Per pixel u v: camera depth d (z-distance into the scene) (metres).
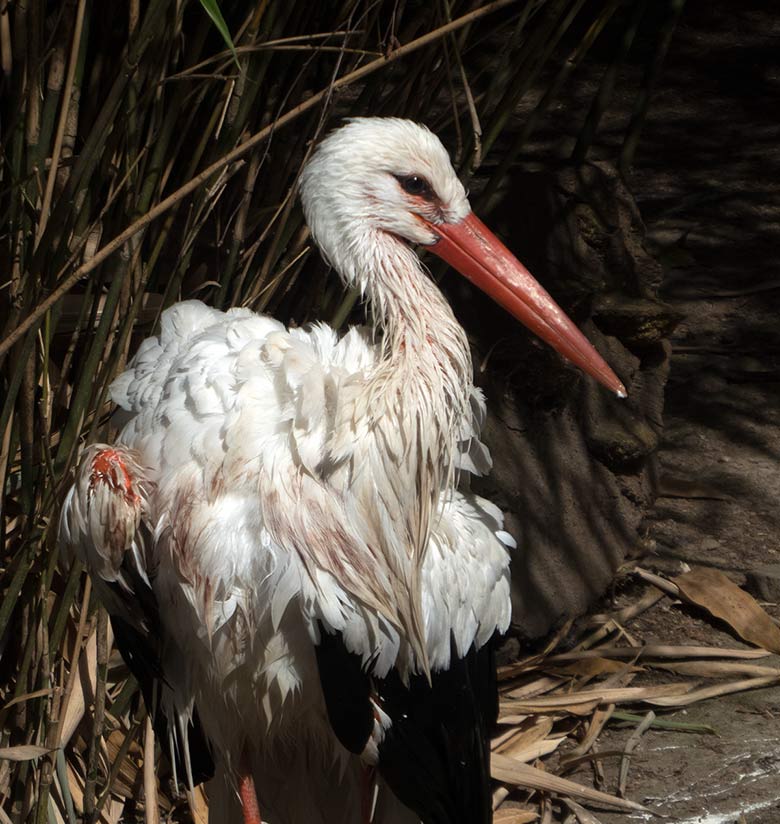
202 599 4.90
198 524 4.86
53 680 6.00
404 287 5.34
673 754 6.86
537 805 6.57
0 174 5.52
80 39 5.26
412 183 5.44
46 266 5.44
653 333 8.47
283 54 6.14
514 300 5.54
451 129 12.93
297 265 6.50
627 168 9.91
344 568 4.92
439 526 5.30
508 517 7.72
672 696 7.32
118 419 5.46
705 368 11.32
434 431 5.13
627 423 8.57
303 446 4.89
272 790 5.79
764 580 8.38
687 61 18.20
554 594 7.84
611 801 6.39
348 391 5.04
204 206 5.71
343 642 4.95
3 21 5.45
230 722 5.39
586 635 8.05
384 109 6.45
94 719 5.64
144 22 4.87
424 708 5.27
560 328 5.50
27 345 5.12
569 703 7.20
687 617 8.26
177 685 5.37
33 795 5.84
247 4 5.93
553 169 8.42
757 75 17.81
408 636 5.08
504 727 7.11
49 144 5.50
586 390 8.34
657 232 13.64
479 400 5.54
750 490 9.66
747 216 14.03
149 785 5.87
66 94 5.23
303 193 5.52
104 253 4.69
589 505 8.28
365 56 6.39
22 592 5.85
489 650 5.69
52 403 5.94
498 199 8.09
